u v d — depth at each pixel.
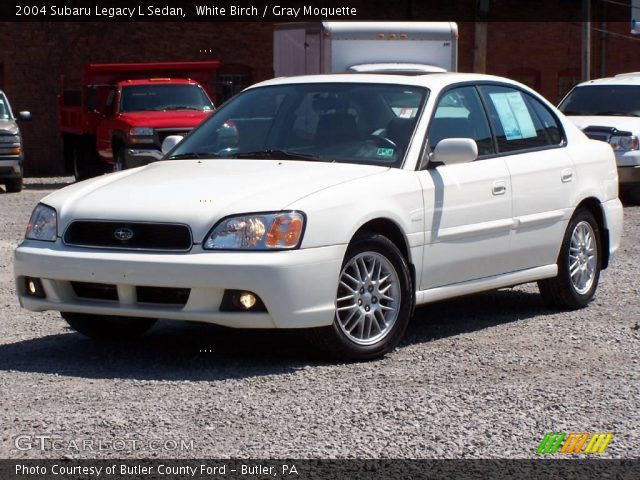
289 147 7.46
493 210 7.72
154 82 21.03
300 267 6.38
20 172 21.17
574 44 33.81
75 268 6.57
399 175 7.09
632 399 6.01
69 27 29.92
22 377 6.45
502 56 33.44
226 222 6.38
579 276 8.72
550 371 6.63
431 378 6.43
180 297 6.44
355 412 5.70
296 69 21.77
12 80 29.75
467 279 7.64
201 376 6.47
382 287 6.98
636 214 16.28
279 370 6.61
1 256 11.88
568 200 8.46
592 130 17.36
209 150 7.71
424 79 7.75
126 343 7.50
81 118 22.34
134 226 6.53
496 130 8.02
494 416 5.66
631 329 7.92
